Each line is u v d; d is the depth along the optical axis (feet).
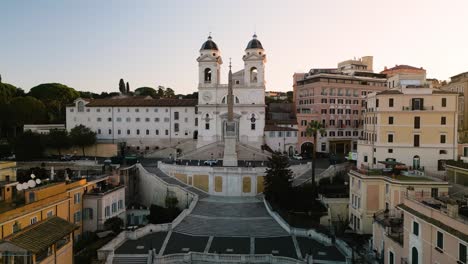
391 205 182.50
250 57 394.93
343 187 258.98
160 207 259.39
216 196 273.75
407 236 128.57
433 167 237.66
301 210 230.68
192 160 353.72
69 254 145.89
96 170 305.94
